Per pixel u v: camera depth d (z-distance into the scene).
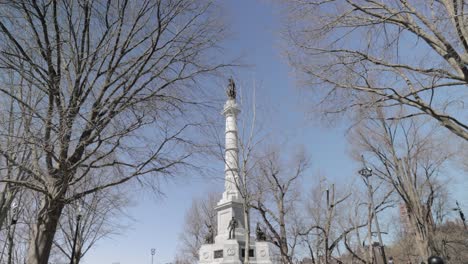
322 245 33.97
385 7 10.15
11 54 8.44
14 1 8.46
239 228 30.14
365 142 24.86
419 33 9.84
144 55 10.41
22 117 8.67
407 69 10.87
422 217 23.22
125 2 10.19
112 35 10.17
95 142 9.53
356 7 10.21
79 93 9.63
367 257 30.45
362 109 11.49
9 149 8.46
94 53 9.56
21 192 17.64
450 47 8.97
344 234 28.88
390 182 25.78
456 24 9.00
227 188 31.67
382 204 28.25
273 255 36.00
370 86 11.15
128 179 9.98
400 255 47.69
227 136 32.12
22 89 9.73
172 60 10.30
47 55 9.22
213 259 29.41
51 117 8.49
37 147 8.65
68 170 8.92
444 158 25.27
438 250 23.89
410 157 24.23
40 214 9.32
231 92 34.62
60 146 8.82
